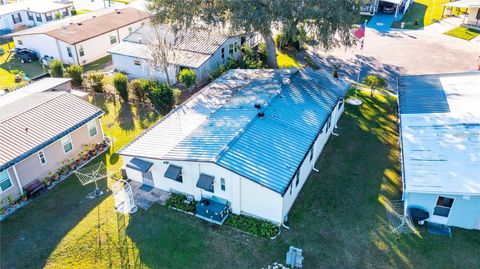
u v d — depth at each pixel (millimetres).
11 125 24016
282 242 19531
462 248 19016
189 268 18328
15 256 19250
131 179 24359
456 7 53938
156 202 22453
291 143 22250
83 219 21406
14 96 29172
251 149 21172
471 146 21781
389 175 24156
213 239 19828
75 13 61031
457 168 20328
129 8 53469
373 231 20062
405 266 18188
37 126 24531
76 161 26125
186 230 20422
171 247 19453
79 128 26141
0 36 49625
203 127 24016
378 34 50062
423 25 53188
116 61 40250
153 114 32281
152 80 35719
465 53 43062
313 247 19219
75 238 20156
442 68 39438
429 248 19031
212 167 20297
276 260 18594
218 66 38594
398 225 20266
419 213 19922
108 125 30891
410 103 27594
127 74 40469
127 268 18438
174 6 33031
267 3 31969
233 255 18922
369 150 26656
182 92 35875
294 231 20156
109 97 35312
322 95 27703
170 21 34438
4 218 21688
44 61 43594
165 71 35656
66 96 27875
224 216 20984
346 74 38719
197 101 28344
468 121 24016
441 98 27484
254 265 18391
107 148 28016
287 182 19516
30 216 21766
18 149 22578
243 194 20312
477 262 18297
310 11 31312
